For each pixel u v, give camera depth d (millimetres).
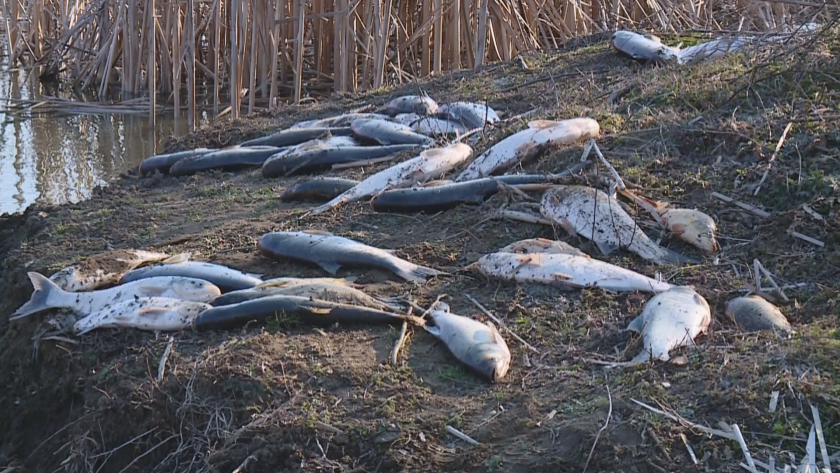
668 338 5145
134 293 6473
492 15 13750
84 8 18391
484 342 5305
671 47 11297
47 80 18047
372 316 5875
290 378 5301
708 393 4605
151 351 5875
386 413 4898
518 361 5348
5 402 6496
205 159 10031
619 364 5090
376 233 7449
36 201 11148
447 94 11492
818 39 8812
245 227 7992
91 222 8586
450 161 8352
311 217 7965
